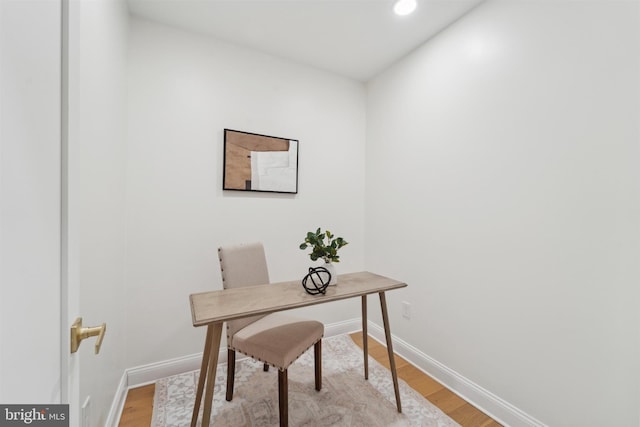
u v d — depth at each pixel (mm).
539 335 1432
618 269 1167
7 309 372
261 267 1889
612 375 1185
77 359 634
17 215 398
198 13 1825
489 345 1664
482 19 1715
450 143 1925
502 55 1604
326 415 1581
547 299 1401
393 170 2439
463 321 1820
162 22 1909
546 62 1402
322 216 2574
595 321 1234
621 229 1156
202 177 2041
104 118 1261
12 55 384
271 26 1963
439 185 2006
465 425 1545
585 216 1266
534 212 1452
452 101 1912
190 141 1999
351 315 2742
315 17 1868
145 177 1854
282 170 2346
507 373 1568
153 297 1888
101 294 1242
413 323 2205
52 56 513
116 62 1476
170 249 1938
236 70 2170
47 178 494
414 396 1771
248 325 1711
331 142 2617
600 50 1215
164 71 1916
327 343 2484
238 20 1896
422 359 2090
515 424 1512
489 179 1673
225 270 1675
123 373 1731
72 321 593
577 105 1289
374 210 2666
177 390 1789
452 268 1901
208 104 2062
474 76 1766
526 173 1487
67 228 565
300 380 1910
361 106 2779
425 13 1825
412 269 2232
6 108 371
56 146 531
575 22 1296
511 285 1557
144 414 1589
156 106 1889
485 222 1696
